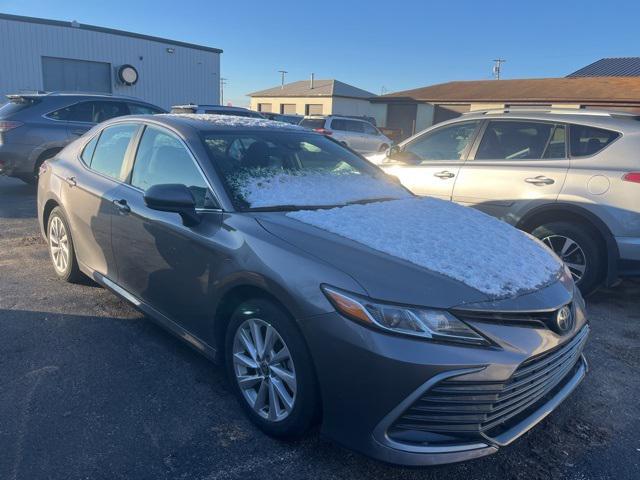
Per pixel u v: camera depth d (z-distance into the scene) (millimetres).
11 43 19984
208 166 3236
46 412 2877
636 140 4754
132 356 3529
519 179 5211
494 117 5609
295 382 2523
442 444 2252
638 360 3865
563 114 5234
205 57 25859
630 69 31781
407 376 2197
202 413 2941
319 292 2398
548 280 2727
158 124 3775
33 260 5508
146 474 2455
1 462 2477
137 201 3564
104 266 4039
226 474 2482
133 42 23219
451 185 5664
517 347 2318
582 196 4812
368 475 2516
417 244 2729
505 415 2369
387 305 2279
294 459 2604
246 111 13922
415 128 34938
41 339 3713
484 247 2842
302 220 2914
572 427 2996
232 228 2877
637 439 2906
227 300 2906
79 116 9469
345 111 45562
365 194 3611
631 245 4598
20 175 9062
